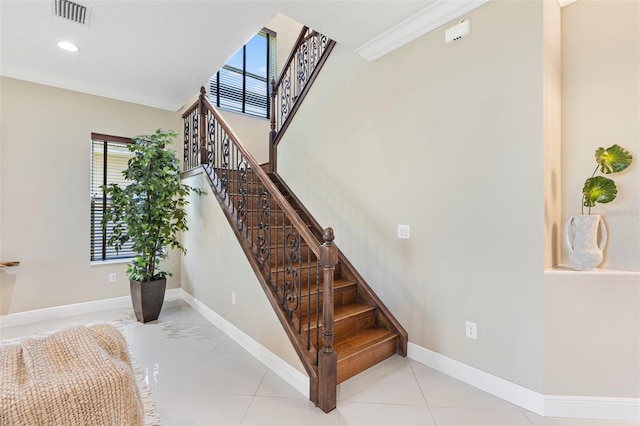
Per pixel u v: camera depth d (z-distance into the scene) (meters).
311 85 3.65
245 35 2.67
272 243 3.22
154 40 2.75
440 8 2.27
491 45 2.11
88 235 3.79
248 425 1.81
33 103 3.46
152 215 3.45
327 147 3.45
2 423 0.93
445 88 2.36
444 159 2.38
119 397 1.14
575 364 1.89
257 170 2.80
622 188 1.97
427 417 1.89
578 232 1.95
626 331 1.85
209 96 5.11
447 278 2.37
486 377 2.15
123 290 4.02
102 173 3.96
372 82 2.93
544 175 1.90
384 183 2.83
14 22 2.47
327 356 1.96
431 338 2.48
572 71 2.12
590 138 2.07
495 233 2.11
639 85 1.92
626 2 1.96
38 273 3.48
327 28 2.54
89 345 1.31
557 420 1.86
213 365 2.51
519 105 1.99
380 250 2.87
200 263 3.76
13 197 3.35
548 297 1.90
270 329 2.49
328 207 3.45
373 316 2.82
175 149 4.48
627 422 1.83
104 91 3.81
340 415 1.90
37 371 1.11
